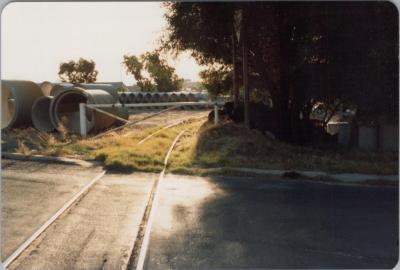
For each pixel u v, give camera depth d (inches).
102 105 628.4
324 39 461.7
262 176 384.2
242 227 245.6
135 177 377.7
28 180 350.3
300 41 498.0
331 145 548.4
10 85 682.8
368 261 200.5
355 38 441.4
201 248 213.8
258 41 556.1
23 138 600.7
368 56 440.8
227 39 581.3
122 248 212.4
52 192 315.0
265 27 521.0
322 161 431.8
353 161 437.7
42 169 397.4
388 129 517.3
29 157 445.1
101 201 295.3
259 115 589.3
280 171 400.2
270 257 203.6
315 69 486.9
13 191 313.7
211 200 302.4
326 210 280.4
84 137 594.9
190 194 318.3
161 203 292.7
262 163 425.1
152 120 937.5
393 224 252.4
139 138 592.4
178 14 506.0
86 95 644.1
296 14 459.5
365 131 529.7
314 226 248.4
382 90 450.3
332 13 435.8
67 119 703.1
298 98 541.6
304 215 269.1
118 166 410.0
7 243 215.0
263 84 614.5
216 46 585.9
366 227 247.0
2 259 196.2
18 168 398.0
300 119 569.9
